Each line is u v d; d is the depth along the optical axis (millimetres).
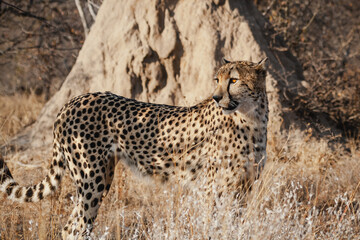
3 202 8539
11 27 21359
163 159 7250
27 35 20641
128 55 12422
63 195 8633
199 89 12094
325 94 13484
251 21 12977
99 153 7109
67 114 7215
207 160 6902
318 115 12945
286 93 12633
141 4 12797
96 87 12859
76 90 12984
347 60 18453
